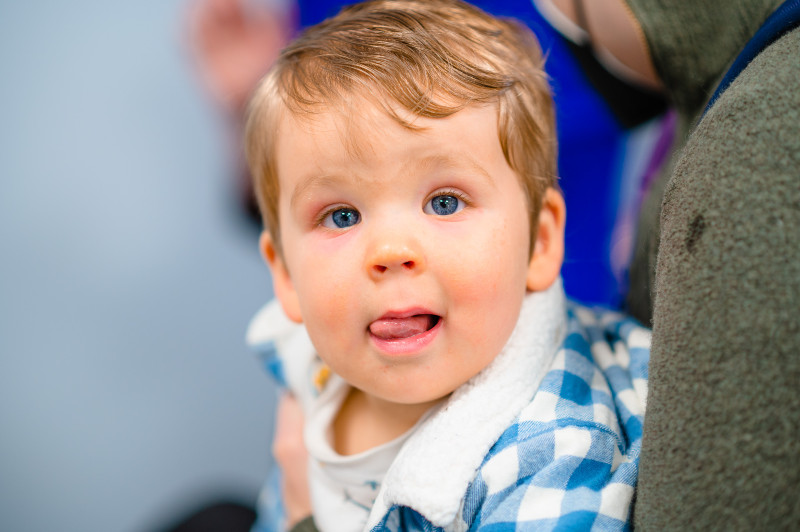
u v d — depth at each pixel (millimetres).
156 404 1764
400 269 519
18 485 1651
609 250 1144
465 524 523
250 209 1276
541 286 628
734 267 381
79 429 1724
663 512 402
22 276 1837
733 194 391
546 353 596
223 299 1870
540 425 533
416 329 539
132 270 1865
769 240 372
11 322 1806
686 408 395
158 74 1920
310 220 555
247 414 1773
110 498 1651
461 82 553
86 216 1881
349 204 540
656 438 421
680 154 490
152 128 1914
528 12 1139
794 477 353
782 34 443
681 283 415
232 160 1582
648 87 748
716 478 375
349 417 689
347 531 642
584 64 798
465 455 531
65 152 1903
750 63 448
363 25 618
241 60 1320
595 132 1199
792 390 355
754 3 539
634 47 624
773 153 381
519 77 610
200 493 1670
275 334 878
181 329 1842
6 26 1936
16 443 1695
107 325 1825
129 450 1706
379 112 524
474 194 543
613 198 1265
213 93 1694
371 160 521
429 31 599
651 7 586
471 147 539
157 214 1895
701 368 388
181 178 1898
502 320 555
